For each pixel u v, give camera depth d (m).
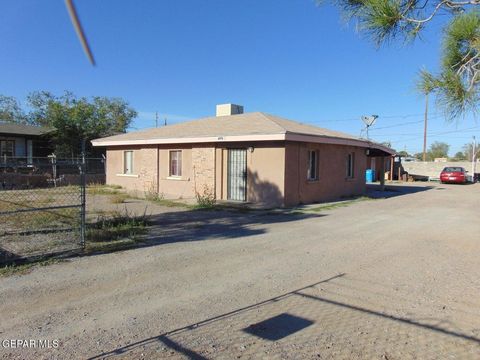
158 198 17.03
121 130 42.16
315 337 4.00
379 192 23.06
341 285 5.68
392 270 6.49
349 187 20.17
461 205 16.30
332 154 18.39
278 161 15.04
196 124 20.25
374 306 4.87
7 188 19.81
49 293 5.17
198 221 11.38
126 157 21.84
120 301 4.93
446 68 3.73
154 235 9.17
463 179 31.94
